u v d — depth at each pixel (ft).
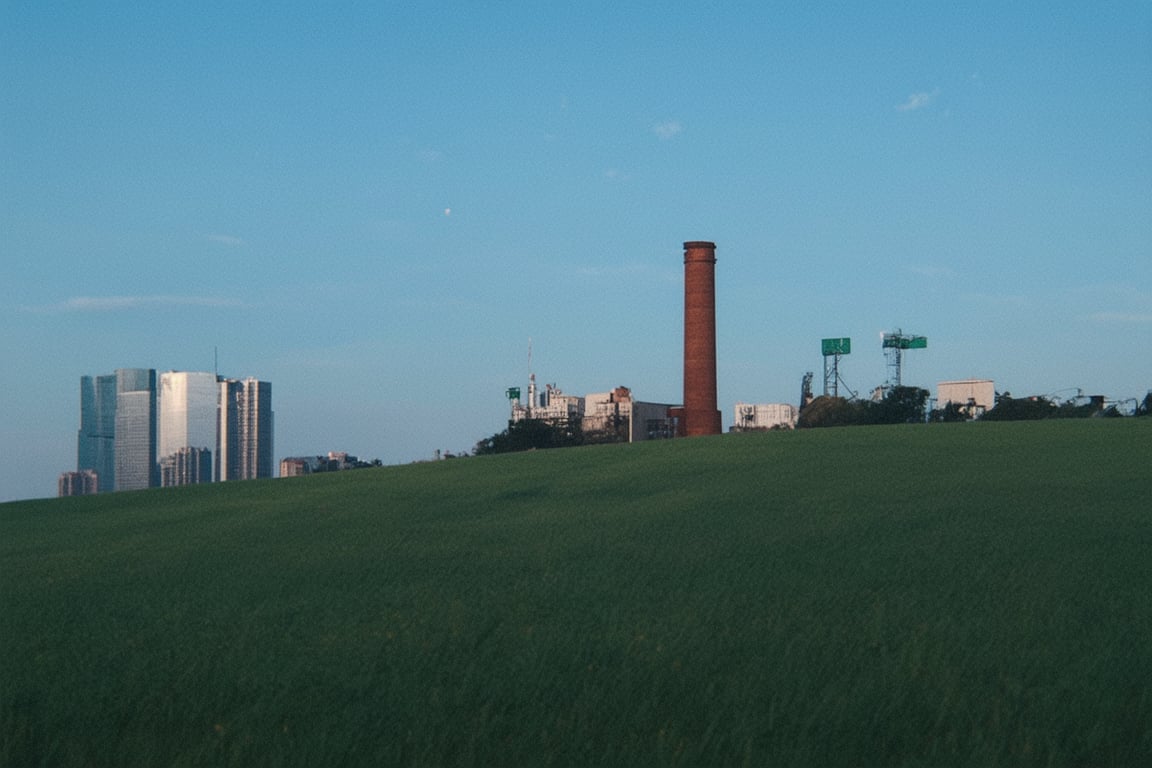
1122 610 24.90
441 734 16.89
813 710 17.44
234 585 33.42
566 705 18.22
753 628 23.43
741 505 52.37
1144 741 15.70
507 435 346.95
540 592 29.22
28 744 17.08
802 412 301.63
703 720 17.29
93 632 26.18
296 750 16.35
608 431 363.76
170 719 18.21
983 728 16.40
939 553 34.63
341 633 24.45
